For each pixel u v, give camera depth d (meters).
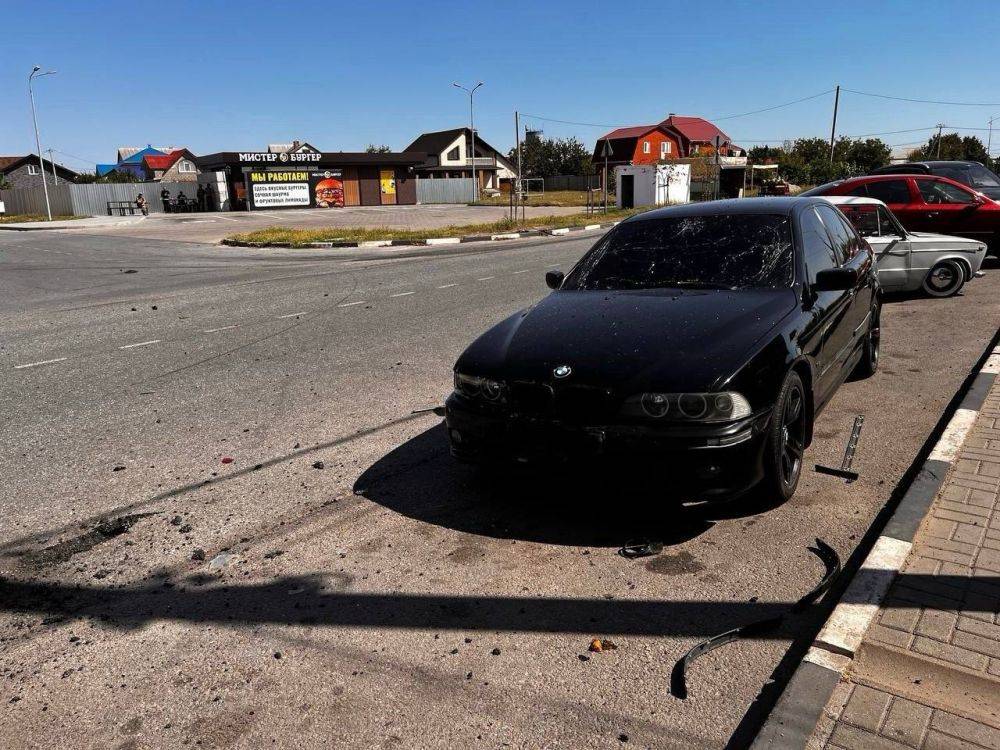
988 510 3.76
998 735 2.37
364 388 6.63
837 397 5.84
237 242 23.83
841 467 4.53
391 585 3.45
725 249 4.89
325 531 4.00
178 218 41.69
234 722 2.62
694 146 76.88
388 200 53.28
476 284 12.85
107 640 3.12
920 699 2.53
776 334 3.92
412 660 2.91
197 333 9.31
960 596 3.07
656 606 3.20
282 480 4.68
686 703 2.61
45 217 48.03
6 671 2.94
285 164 48.47
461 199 59.34
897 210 11.77
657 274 4.85
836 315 4.88
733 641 2.93
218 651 3.02
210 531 4.05
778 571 3.43
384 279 13.97
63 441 5.48
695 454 3.47
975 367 6.45
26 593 3.51
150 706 2.72
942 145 88.50
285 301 11.67
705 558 3.57
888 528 3.59
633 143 73.06
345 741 2.51
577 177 84.75
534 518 4.06
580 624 3.10
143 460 5.08
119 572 3.67
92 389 6.85
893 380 6.23
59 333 9.55
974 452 4.46
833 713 2.48
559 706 2.62
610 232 5.52
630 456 3.54
